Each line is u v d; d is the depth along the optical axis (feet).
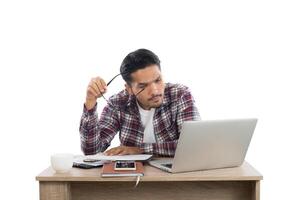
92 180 9.56
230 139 9.98
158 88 10.96
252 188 9.91
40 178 9.61
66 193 9.71
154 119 11.69
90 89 10.74
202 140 9.68
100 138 11.66
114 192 10.16
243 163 10.77
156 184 10.14
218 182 10.11
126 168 9.69
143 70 10.80
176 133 11.76
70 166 9.93
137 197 10.16
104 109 12.05
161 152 11.21
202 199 10.13
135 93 11.09
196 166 9.92
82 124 11.16
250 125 10.10
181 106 11.53
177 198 10.13
